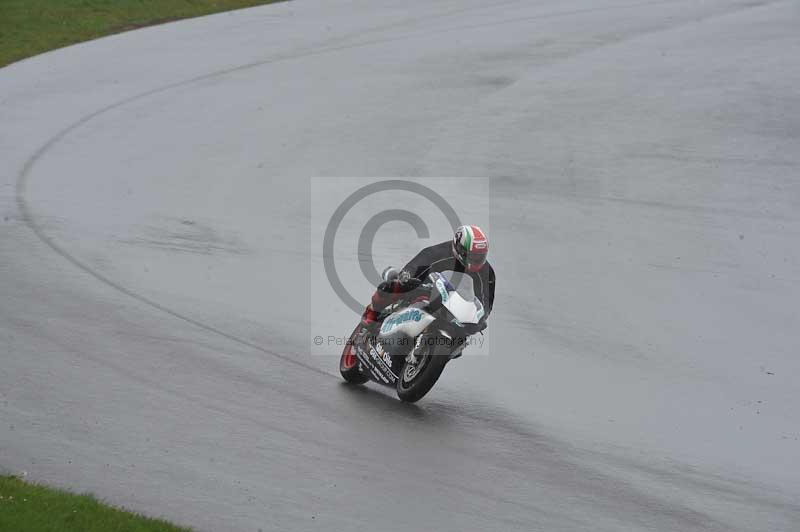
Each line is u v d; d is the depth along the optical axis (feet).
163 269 138.41
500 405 102.01
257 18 347.97
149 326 115.75
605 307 136.36
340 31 327.67
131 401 93.91
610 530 76.18
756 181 199.62
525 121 234.99
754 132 230.07
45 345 106.73
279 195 179.42
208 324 118.62
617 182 197.57
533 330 126.31
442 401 102.01
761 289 146.30
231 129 220.23
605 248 161.79
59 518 67.51
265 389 100.01
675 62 290.76
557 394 106.32
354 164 200.23
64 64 273.33
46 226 153.48
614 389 108.78
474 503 79.05
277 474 81.41
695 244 165.48
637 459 90.79
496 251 157.58
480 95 255.91
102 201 169.48
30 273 131.44
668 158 212.02
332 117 232.53
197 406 94.07
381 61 288.92
